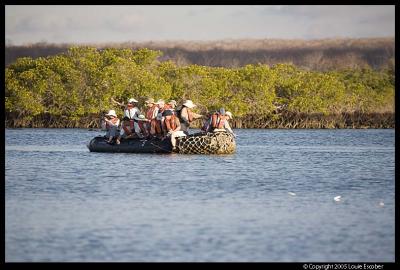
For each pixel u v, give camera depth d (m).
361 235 92.31
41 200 116.94
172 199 118.25
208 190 128.88
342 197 122.00
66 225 97.12
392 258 83.00
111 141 198.50
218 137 192.12
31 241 89.06
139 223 98.38
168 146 190.25
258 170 163.00
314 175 155.00
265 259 82.50
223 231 94.00
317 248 86.56
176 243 88.19
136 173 152.50
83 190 128.25
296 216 103.69
